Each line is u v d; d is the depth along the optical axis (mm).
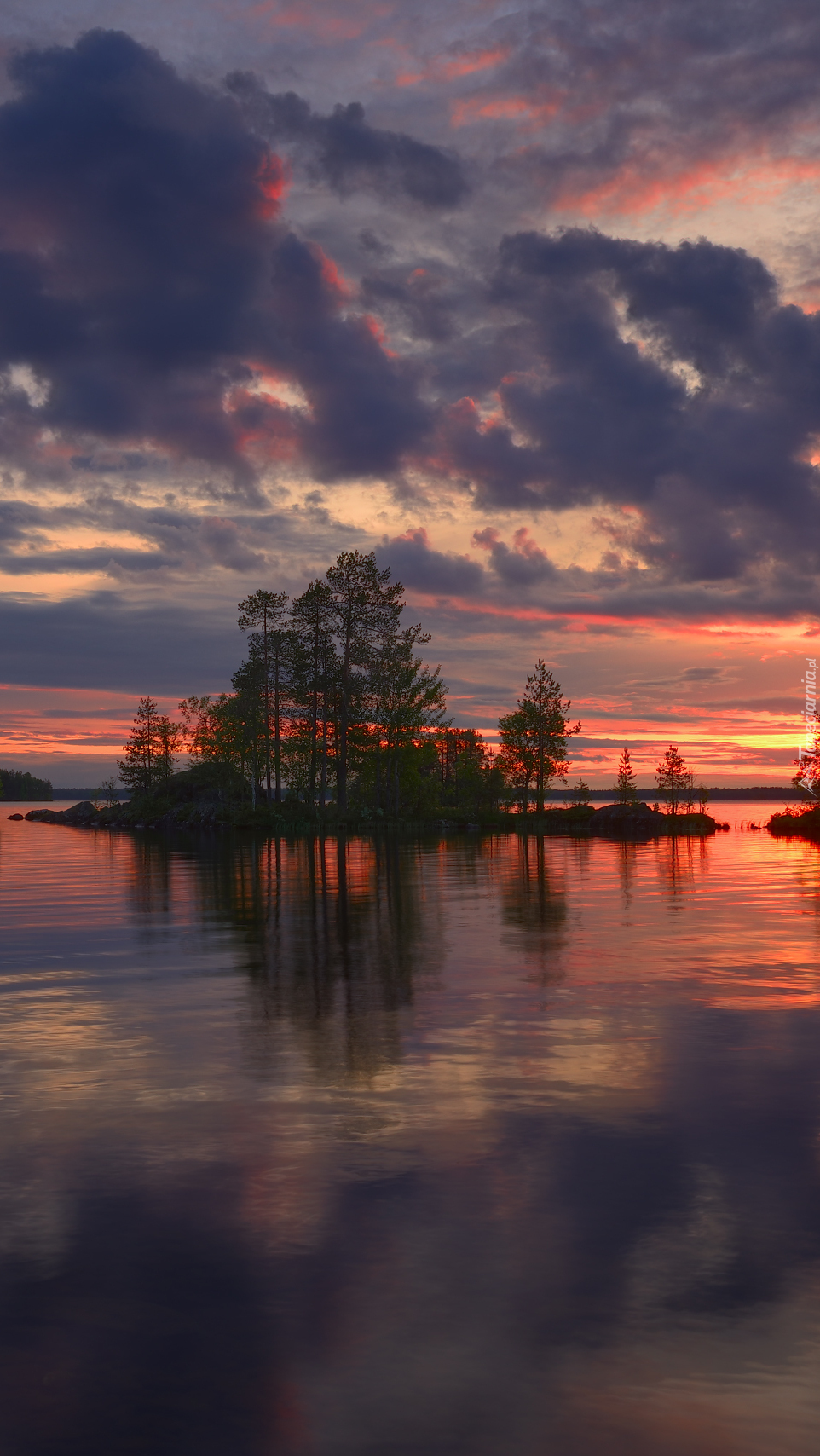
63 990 9461
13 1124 5523
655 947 11836
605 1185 4551
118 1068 6672
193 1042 7363
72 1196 4484
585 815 64375
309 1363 3125
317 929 13586
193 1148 5094
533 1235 4023
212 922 14547
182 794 91500
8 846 45000
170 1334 3309
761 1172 4699
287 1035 7539
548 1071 6508
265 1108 5766
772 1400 2910
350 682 67750
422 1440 2740
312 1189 4535
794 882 21359
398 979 9789
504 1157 4930
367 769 74812
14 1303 3531
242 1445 2729
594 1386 2982
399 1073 6465
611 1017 8086
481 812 70688
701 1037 7391
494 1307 3451
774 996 8922
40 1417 2869
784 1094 5973
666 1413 2850
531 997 8922
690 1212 4242
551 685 70188
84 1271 3760
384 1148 5066
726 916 14898
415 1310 3434
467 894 18531
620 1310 3420
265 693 76562
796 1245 3928
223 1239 4027
